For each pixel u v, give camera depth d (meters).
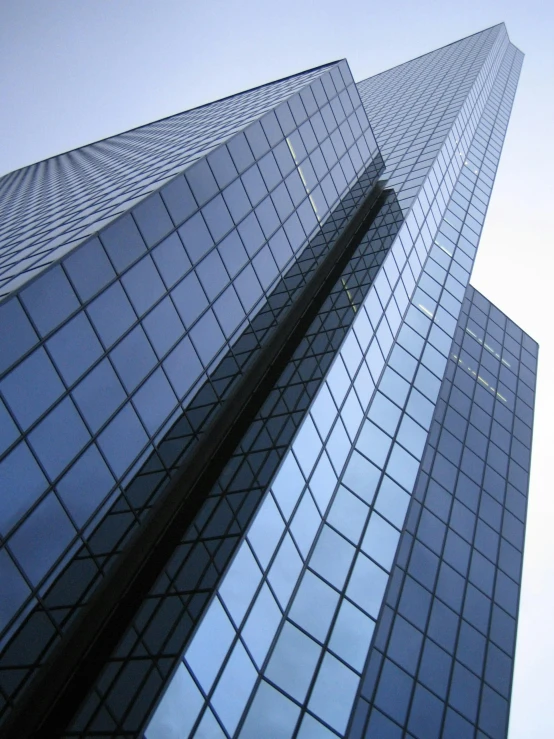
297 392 33.62
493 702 36.28
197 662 20.86
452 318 58.66
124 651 21.64
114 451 24.62
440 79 120.75
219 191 35.44
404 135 85.56
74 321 24.09
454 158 79.06
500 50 145.25
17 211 51.19
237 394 33.22
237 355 33.47
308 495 30.03
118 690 20.19
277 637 24.70
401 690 31.70
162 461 27.00
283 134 44.66
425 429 43.72
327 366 35.19
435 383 49.00
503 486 54.44
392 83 134.12
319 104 51.97
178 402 28.47
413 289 53.38
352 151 56.53
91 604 22.70
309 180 46.59
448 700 33.75
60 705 20.67
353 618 28.41
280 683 23.75
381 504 35.06
